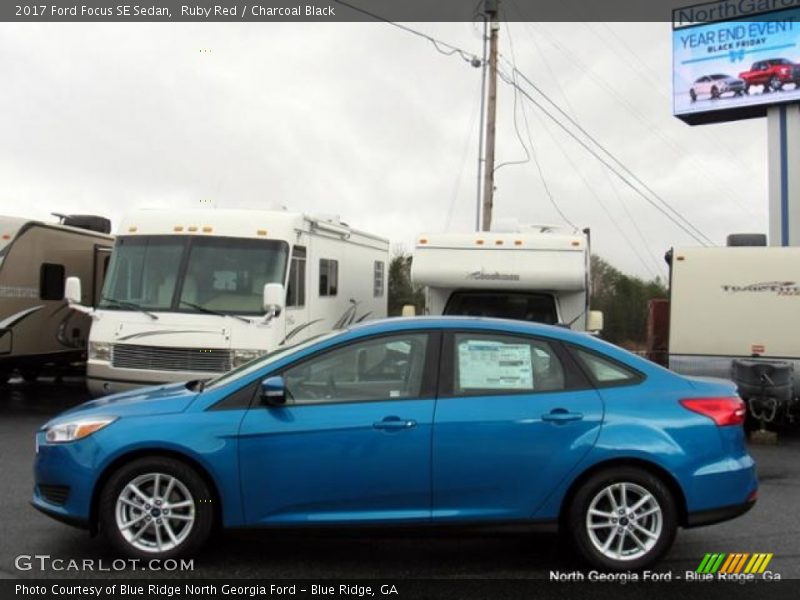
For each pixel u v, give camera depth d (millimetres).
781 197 19109
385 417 4594
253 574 4633
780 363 9656
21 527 5465
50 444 4750
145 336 8938
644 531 4633
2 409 11273
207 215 9516
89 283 12570
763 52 19359
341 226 11680
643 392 4766
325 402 4688
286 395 4672
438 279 9930
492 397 4688
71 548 5020
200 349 8867
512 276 9828
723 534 5566
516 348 4816
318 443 4566
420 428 4582
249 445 4570
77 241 12211
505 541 5301
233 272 9242
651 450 4582
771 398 9586
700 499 4609
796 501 6648
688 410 4711
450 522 4586
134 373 8930
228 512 4590
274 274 9273
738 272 9930
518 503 4605
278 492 4574
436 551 5094
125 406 4797
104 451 4586
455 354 4801
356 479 4570
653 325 12445
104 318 9117
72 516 4633
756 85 19406
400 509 4598
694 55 20219
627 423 4629
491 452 4582
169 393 5035
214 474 4566
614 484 4613
